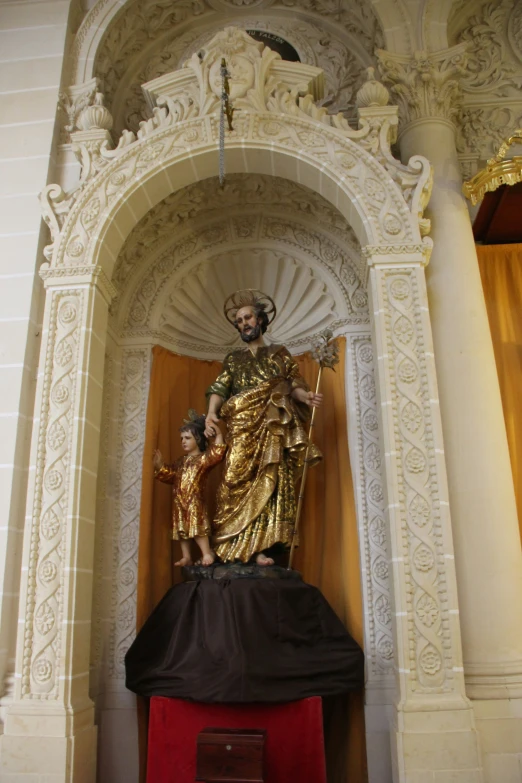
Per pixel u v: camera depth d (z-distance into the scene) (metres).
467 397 5.23
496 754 4.31
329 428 6.17
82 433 5.17
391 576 4.75
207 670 4.61
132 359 6.45
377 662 5.26
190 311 6.84
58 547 4.89
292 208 6.64
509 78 6.74
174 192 6.29
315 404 5.71
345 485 5.82
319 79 6.20
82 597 4.94
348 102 7.02
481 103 6.66
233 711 4.59
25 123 6.38
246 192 6.55
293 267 6.77
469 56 6.82
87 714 4.79
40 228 5.92
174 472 5.86
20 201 6.05
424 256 5.41
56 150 6.33
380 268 5.40
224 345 6.85
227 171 6.10
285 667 4.67
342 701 5.34
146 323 6.54
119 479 6.07
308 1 7.20
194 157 5.88
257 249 6.83
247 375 5.91
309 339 6.63
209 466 5.75
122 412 6.28
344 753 5.16
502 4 6.94
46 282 5.57
